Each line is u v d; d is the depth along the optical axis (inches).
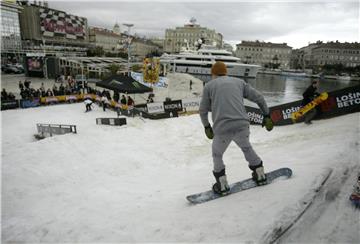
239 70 2459.4
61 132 486.3
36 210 170.6
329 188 117.3
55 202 183.6
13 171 289.9
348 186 120.3
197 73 2436.0
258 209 106.3
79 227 130.6
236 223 100.8
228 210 112.3
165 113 620.1
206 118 121.7
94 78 1713.8
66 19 3476.9
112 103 772.6
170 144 417.1
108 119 559.5
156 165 317.1
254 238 89.7
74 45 3703.3
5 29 2596.0
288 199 107.6
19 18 2989.7
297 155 194.1
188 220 113.4
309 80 3425.2
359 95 361.7
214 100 114.2
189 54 2481.5
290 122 422.3
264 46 5059.1
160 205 142.9
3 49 2568.9
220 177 126.6
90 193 195.2
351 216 99.8
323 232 92.5
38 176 275.7
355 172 133.9
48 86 1295.5
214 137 120.0
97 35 5032.0
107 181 236.2
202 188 161.2
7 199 202.2
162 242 101.4
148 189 187.6
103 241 112.3
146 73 1106.7
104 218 137.6
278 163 179.8
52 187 234.8
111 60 1993.1
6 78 1601.9
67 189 217.8
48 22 3193.9
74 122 608.1
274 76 3863.2
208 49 2564.0
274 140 331.9
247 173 168.7
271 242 87.8
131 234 113.3
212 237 96.7
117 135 468.8
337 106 378.3
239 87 115.4
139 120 599.8
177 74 1768.0
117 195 180.9
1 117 663.8
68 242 117.6
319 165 143.7
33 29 3056.1
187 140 440.5
